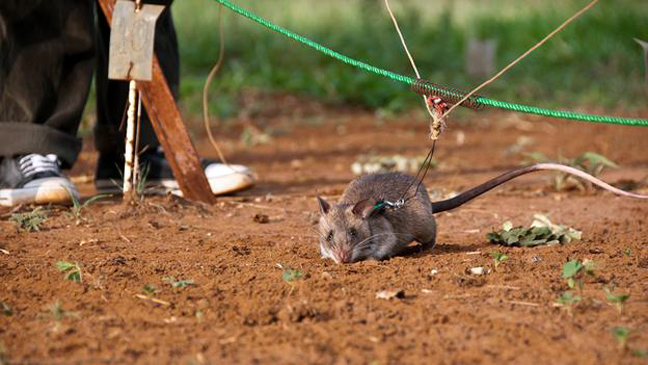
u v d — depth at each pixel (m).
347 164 17.94
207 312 7.27
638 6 36.53
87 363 6.21
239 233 10.87
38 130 11.50
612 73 31.03
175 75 12.84
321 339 6.62
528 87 29.56
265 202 12.96
